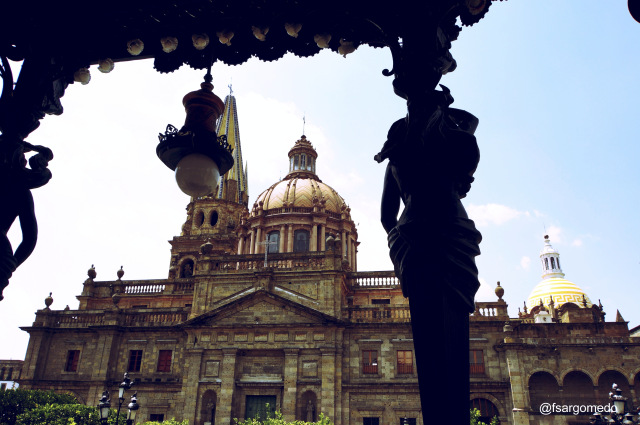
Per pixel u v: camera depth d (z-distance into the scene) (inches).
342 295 2000.5
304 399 1782.7
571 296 3191.4
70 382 1934.1
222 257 2050.9
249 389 1828.2
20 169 211.6
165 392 1895.9
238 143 3257.9
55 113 239.8
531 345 1771.7
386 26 195.9
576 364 1747.0
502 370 1784.0
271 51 239.9
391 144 179.2
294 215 2645.2
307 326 1862.7
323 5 212.5
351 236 2748.5
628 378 1710.1
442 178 164.4
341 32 225.1
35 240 213.6
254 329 1893.5
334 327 1851.6
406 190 170.2
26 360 1996.8
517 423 1679.4
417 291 157.2
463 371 152.6
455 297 155.5
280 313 1907.0
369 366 1823.3
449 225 160.6
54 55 228.5
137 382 1915.6
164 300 2283.5
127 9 222.8
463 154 164.1
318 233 2635.3
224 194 2851.9
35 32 221.8
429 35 184.2
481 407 1754.4
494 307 1891.0
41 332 2034.9
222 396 1807.3
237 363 1867.6
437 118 171.0
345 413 1758.1
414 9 186.9
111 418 1336.1
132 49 233.5
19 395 1296.8
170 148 206.7
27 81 221.6
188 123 209.5
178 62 246.1
